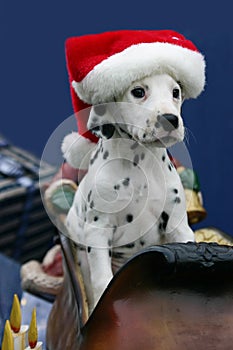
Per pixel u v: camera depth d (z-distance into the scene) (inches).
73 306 38.9
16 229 94.1
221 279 30.9
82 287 38.8
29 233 96.3
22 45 90.7
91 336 32.0
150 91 36.9
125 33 39.5
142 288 31.7
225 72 80.9
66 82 88.9
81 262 41.3
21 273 67.1
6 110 95.9
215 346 30.0
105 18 85.3
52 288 63.4
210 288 31.1
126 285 31.9
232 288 31.1
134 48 37.3
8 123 96.4
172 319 30.8
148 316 31.1
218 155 83.2
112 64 36.7
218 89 81.2
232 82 80.5
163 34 40.9
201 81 39.1
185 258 30.1
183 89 39.1
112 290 32.1
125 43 38.5
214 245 30.9
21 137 96.4
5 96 94.9
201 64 39.0
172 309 31.0
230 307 30.9
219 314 30.8
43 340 54.4
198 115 82.3
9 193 91.8
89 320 32.6
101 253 40.0
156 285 31.4
